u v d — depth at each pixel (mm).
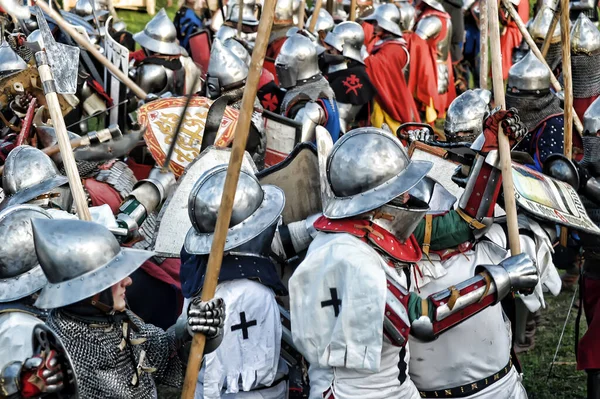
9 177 6199
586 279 7082
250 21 12414
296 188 6293
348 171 5047
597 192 6449
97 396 4586
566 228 6422
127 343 4793
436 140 7398
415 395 5367
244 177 5539
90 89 10164
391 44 12695
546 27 10492
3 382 4176
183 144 7215
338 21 14828
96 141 6605
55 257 4484
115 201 7148
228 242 5395
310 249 5211
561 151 7887
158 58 10508
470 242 5766
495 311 5816
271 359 5410
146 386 4906
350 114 11141
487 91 7738
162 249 6664
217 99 7395
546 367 8477
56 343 4191
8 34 10023
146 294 7352
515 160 6832
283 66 9109
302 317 5098
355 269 4934
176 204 6699
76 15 12000
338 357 4957
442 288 5703
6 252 5016
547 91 7984
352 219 5082
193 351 4801
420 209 5160
